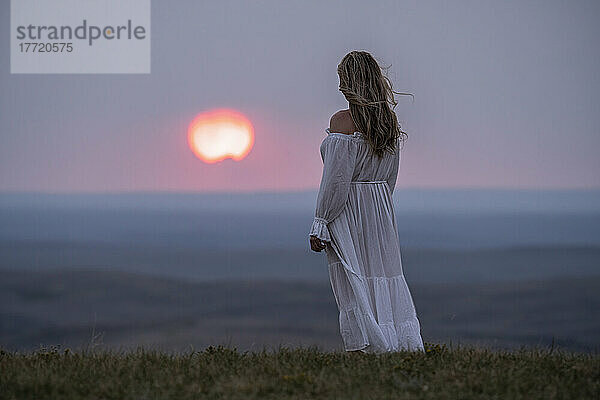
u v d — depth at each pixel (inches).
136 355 468.4
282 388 376.2
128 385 384.5
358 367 412.5
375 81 465.4
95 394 373.7
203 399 362.9
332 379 388.5
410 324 465.1
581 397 364.8
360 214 466.9
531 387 377.4
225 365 432.5
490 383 378.9
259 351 481.1
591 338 2765.7
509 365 423.2
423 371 403.9
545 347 486.3
